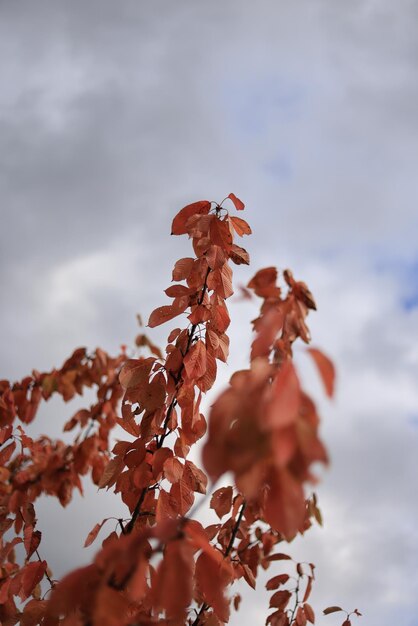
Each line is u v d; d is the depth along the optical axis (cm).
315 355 88
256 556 192
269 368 90
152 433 153
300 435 80
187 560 103
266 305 117
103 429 263
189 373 152
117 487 152
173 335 157
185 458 153
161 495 149
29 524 195
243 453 82
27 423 244
